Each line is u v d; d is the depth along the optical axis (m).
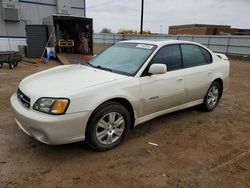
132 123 3.60
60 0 19.03
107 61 4.08
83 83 3.12
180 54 4.25
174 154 3.28
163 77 3.79
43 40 15.43
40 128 2.75
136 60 3.77
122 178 2.70
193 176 2.78
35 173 2.72
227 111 5.30
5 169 2.77
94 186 2.54
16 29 17.52
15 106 3.15
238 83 8.97
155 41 4.18
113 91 3.16
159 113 3.96
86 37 16.31
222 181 2.71
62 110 2.77
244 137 3.95
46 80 3.33
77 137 2.94
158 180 2.69
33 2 17.95
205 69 4.64
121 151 3.30
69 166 2.89
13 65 11.00
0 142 3.40
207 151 3.41
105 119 3.21
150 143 3.58
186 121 4.56
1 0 16.44
